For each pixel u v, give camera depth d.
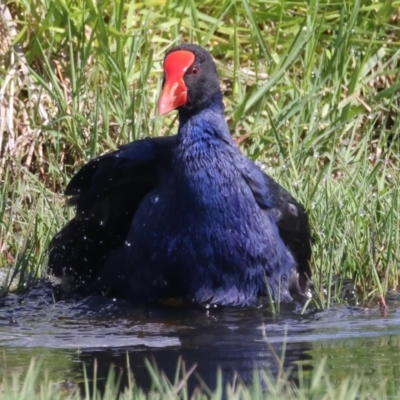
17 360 7.60
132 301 9.97
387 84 14.48
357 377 6.70
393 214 10.80
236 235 9.64
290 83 13.80
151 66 13.01
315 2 14.00
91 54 13.58
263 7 14.71
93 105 13.20
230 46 14.41
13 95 13.24
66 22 13.48
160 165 10.17
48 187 12.93
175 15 14.30
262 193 9.93
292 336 8.32
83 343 8.23
